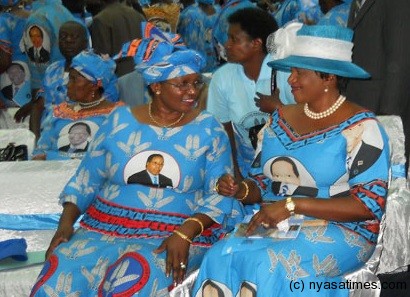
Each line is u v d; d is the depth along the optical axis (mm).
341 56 3016
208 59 8727
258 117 3926
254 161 3234
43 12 6363
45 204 3822
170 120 3160
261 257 2832
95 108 4457
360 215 2908
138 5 7250
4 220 3744
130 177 3127
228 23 3889
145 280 2889
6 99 6453
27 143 4898
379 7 4242
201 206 3109
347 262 2932
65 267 3012
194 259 3066
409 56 4191
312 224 2955
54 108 4516
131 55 3143
